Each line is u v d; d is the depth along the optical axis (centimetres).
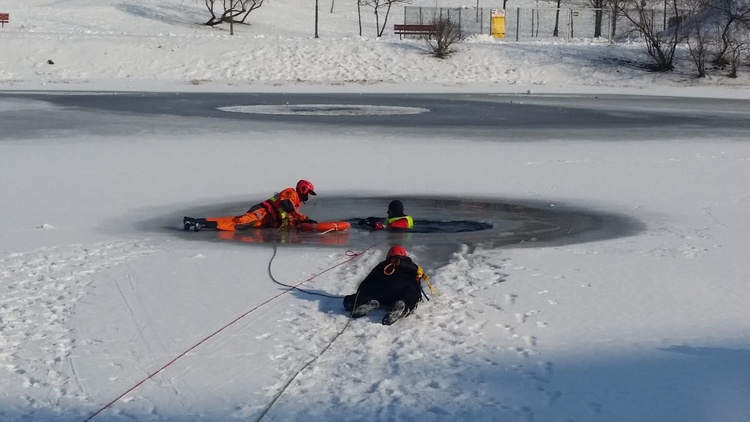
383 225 1255
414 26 5947
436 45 5200
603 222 1304
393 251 836
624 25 7175
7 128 2500
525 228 1261
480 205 1454
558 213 1380
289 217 1256
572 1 8206
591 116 3030
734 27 5106
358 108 3312
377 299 804
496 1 8788
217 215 1366
